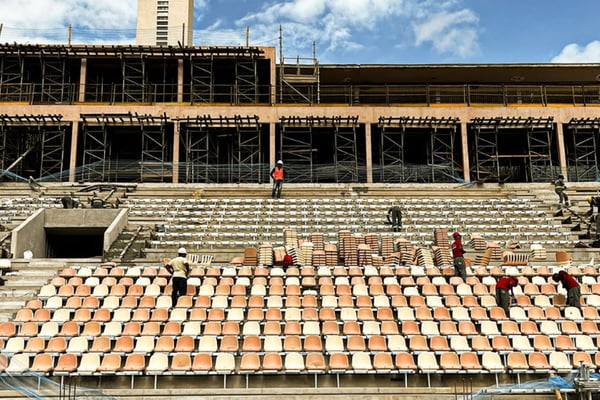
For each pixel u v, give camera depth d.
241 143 33.81
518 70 39.19
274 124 33.31
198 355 13.63
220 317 15.51
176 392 13.03
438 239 21.70
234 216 25.61
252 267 18.92
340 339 14.52
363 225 24.56
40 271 18.72
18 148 34.12
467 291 17.50
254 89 36.88
